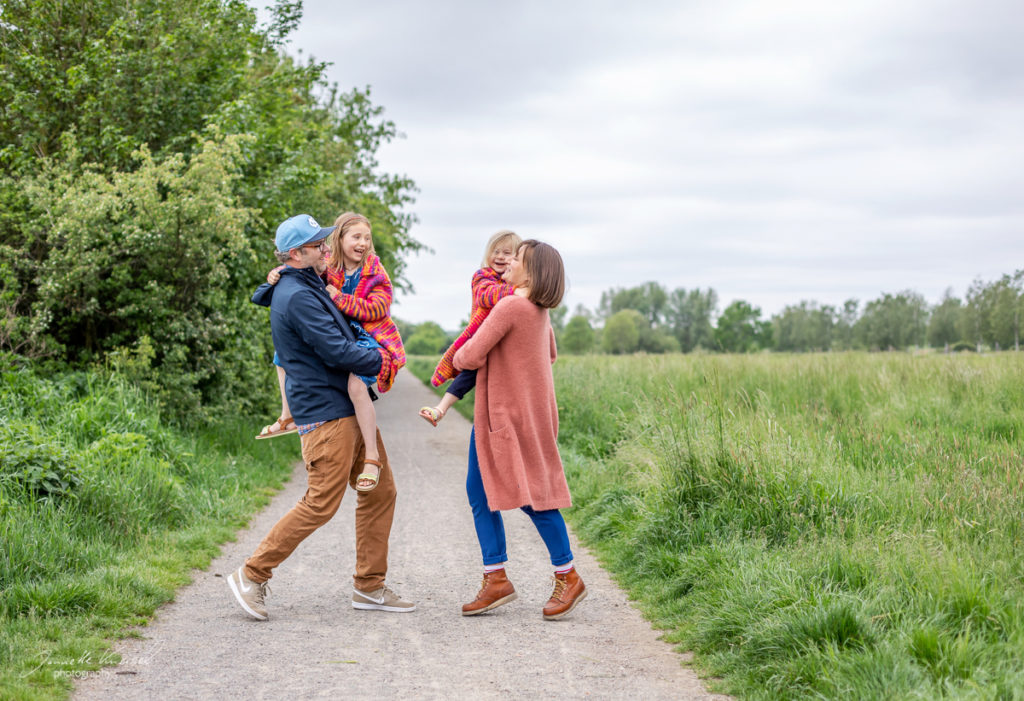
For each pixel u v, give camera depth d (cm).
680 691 322
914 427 747
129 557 503
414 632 400
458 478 952
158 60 1059
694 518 545
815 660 315
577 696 316
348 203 1836
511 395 424
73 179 955
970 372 1008
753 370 1261
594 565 546
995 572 383
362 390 416
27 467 536
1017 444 661
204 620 414
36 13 1049
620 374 1441
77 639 359
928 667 299
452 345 448
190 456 789
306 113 1786
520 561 563
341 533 648
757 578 411
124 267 927
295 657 359
